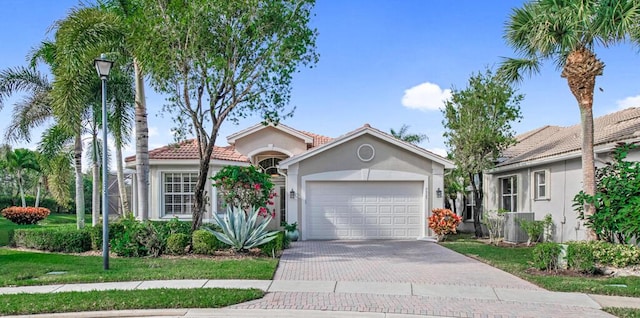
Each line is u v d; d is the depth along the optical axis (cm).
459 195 2306
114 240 1361
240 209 1384
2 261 1225
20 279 993
